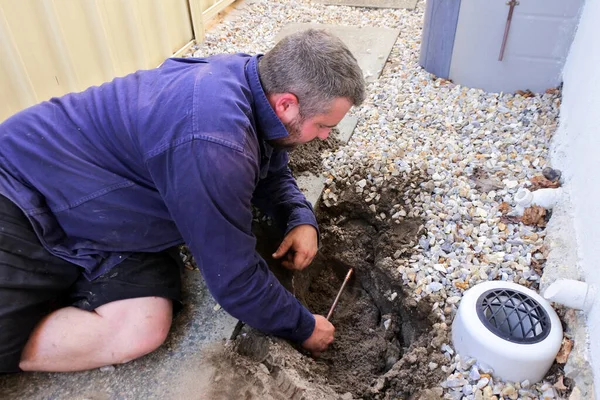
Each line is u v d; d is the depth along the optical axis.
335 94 1.22
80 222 1.38
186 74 1.31
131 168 1.34
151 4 2.80
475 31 2.48
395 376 1.48
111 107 1.33
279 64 1.24
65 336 1.36
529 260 1.69
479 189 2.01
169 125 1.21
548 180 1.98
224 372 1.43
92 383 1.42
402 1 3.79
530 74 2.50
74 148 1.33
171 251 1.62
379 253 1.86
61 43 2.25
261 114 1.28
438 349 1.47
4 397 1.37
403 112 2.53
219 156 1.15
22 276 1.29
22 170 1.34
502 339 1.32
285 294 1.41
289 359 1.46
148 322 1.43
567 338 1.40
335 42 1.26
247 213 1.27
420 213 1.93
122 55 2.70
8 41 2.00
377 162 2.16
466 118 2.45
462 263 1.71
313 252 1.69
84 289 1.44
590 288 1.35
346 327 1.80
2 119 2.12
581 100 1.93
